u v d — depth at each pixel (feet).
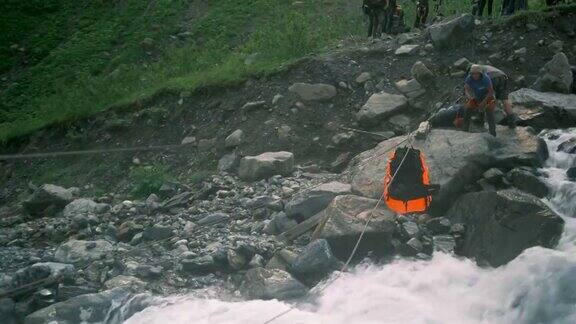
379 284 30.22
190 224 37.78
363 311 28.40
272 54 57.00
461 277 30.19
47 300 31.09
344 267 28.96
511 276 29.12
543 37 48.16
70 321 29.60
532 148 36.32
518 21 49.49
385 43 52.03
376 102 45.91
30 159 57.88
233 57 62.44
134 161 51.13
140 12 83.66
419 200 29.84
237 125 49.60
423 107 45.78
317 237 33.01
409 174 29.76
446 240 32.73
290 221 35.94
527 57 47.14
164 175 47.24
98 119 57.67
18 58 82.28
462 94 45.03
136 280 31.99
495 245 30.94
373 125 45.37
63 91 70.33
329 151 45.09
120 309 30.22
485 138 36.76
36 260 35.86
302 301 29.71
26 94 75.05
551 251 29.50
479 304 28.30
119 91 63.05
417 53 49.60
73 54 78.89
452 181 34.86
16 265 35.78
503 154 36.22
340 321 27.78
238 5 79.10
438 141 37.68
